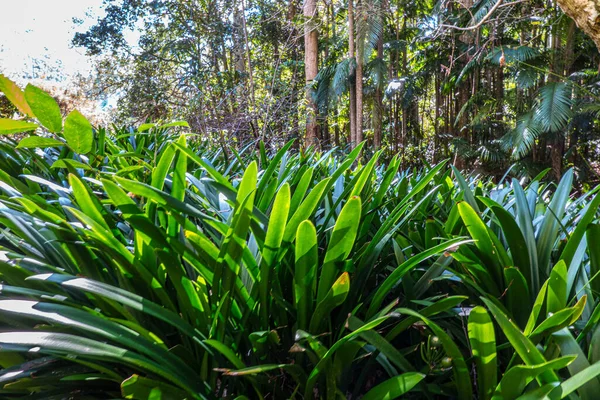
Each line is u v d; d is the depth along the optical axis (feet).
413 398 2.18
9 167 4.23
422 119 38.09
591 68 21.70
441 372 2.04
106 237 2.02
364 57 25.86
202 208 3.34
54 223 2.23
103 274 2.39
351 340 1.90
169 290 2.41
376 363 2.45
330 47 36.37
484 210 3.61
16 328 2.12
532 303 2.35
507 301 2.38
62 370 1.98
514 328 1.60
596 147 23.91
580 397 1.66
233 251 1.93
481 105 26.61
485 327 1.71
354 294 2.40
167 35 37.27
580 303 1.63
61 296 1.97
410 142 35.09
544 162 24.14
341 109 34.60
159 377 1.92
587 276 2.50
